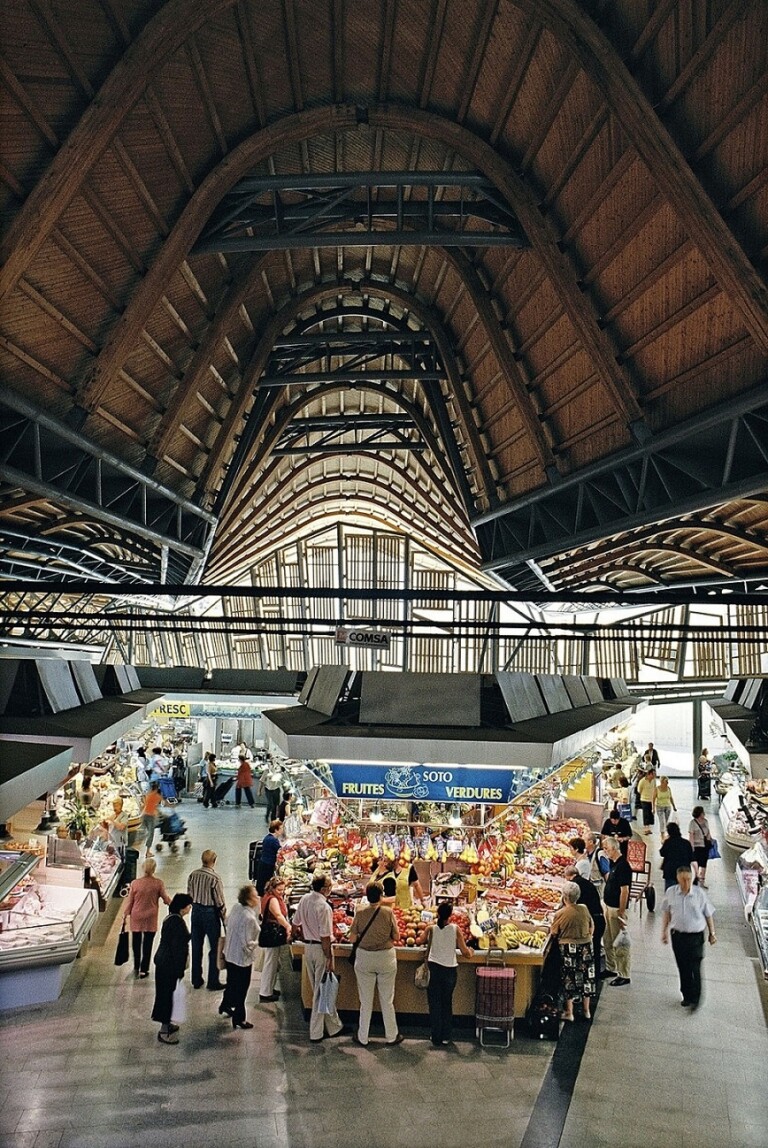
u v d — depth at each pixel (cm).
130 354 1366
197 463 1914
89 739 1155
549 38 1098
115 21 958
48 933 1094
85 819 1558
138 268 1277
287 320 1969
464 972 1036
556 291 1341
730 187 988
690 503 1193
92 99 991
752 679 1695
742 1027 1034
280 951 1307
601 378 1345
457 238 1359
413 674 1216
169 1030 972
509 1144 761
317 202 1427
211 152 1252
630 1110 829
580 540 1526
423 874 1277
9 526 1623
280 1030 1011
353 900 1176
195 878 1154
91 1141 748
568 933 1028
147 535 1717
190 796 2748
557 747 1096
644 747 4253
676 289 1170
